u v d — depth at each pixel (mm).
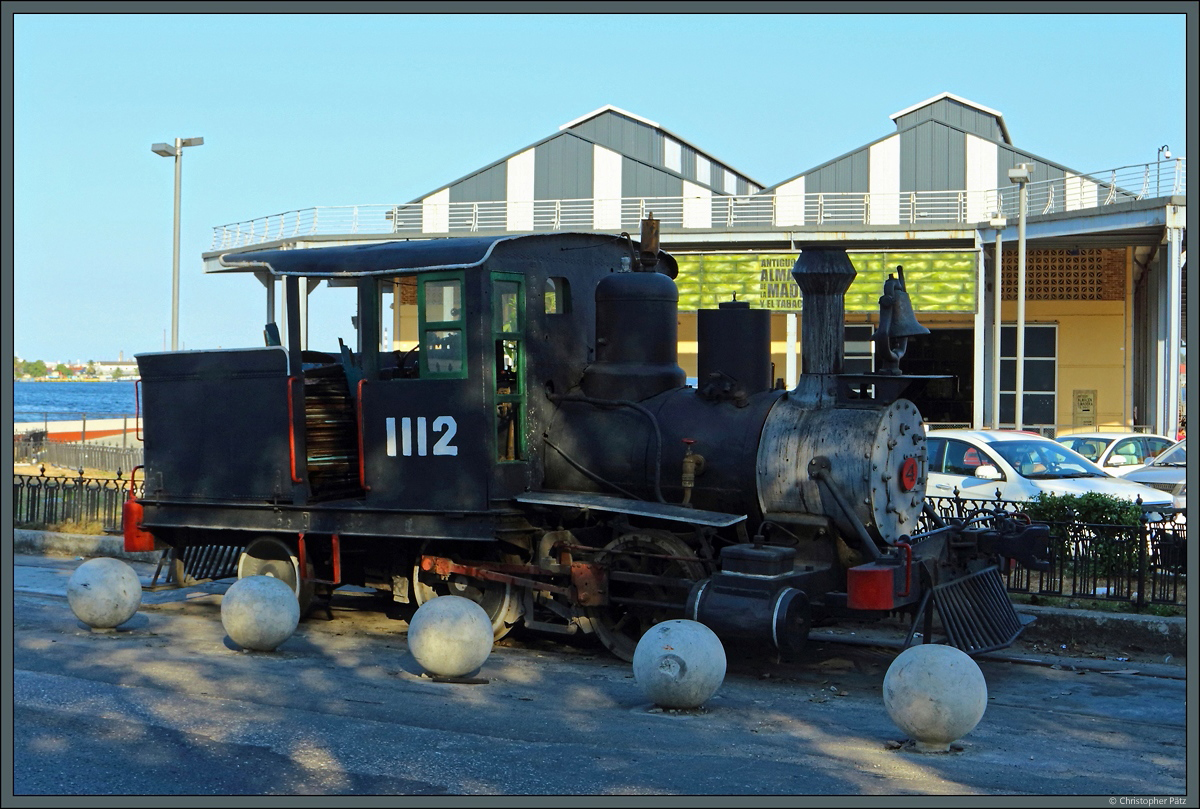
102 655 9430
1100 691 9070
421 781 6109
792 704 8422
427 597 10875
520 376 10312
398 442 10453
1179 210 29719
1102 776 6594
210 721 7277
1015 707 8531
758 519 9672
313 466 11164
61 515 18109
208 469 11664
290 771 6277
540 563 10203
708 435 9781
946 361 41031
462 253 10070
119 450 27531
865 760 6754
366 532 10594
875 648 10578
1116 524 11281
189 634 10656
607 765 6469
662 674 7922
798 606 8836
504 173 42094
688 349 37500
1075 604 11172
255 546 11594
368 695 8203
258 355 11258
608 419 10289
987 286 39375
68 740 6832
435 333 10297
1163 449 23125
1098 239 33969
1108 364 40625
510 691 8555
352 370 11570
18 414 81625
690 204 40750
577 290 11016
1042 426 41031
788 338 36531
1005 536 9805
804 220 39969
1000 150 39312
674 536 9672
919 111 45188
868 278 35938
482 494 9945
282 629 9797
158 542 12383
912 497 9633
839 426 9359
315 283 11328
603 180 41688
